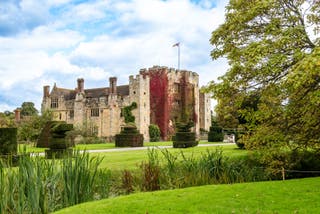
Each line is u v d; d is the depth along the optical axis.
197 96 68.12
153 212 7.17
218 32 12.93
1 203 7.59
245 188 9.13
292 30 10.38
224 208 7.34
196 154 19.25
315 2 12.05
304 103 11.13
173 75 64.25
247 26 12.26
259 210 7.16
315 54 8.28
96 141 52.34
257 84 11.94
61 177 8.85
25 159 8.34
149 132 58.47
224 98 12.65
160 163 14.16
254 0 12.22
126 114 57.53
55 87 67.69
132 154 21.11
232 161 14.06
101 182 10.00
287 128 12.18
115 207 7.55
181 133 30.52
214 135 47.19
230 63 13.05
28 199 7.70
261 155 13.36
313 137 12.18
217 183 11.09
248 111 13.12
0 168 8.15
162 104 62.09
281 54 10.30
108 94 60.34
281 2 11.49
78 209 7.49
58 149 19.83
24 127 45.44
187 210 7.25
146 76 59.12
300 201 7.76
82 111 62.41
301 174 14.10
